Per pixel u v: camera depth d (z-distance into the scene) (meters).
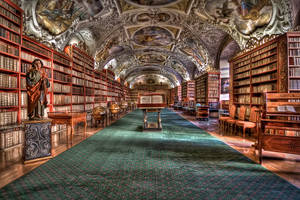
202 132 7.24
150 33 12.79
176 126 8.91
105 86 14.92
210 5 8.30
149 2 8.61
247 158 3.97
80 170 3.21
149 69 28.23
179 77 27.11
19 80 4.94
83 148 4.73
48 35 6.79
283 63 5.46
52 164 3.52
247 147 4.93
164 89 36.88
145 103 7.03
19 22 5.02
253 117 6.07
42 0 5.88
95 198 2.28
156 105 7.05
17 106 4.87
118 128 8.22
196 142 5.49
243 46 8.90
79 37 10.38
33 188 2.54
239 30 8.66
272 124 3.58
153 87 36.88
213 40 12.30
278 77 5.62
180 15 9.97
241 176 2.99
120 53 16.77
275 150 3.54
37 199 2.25
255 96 7.19
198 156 4.10
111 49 14.62
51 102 6.60
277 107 3.85
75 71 8.84
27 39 5.38
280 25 6.42
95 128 8.20
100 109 8.64
